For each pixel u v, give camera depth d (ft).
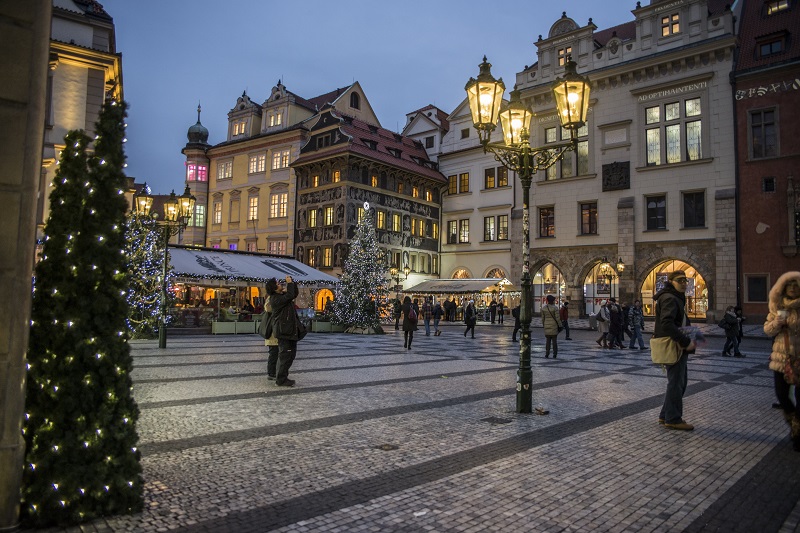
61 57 78.28
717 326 106.32
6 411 12.62
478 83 28.94
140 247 69.51
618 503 15.25
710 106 114.01
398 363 48.16
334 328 95.35
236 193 171.83
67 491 13.11
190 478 16.72
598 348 68.39
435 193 170.81
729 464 19.08
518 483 16.75
